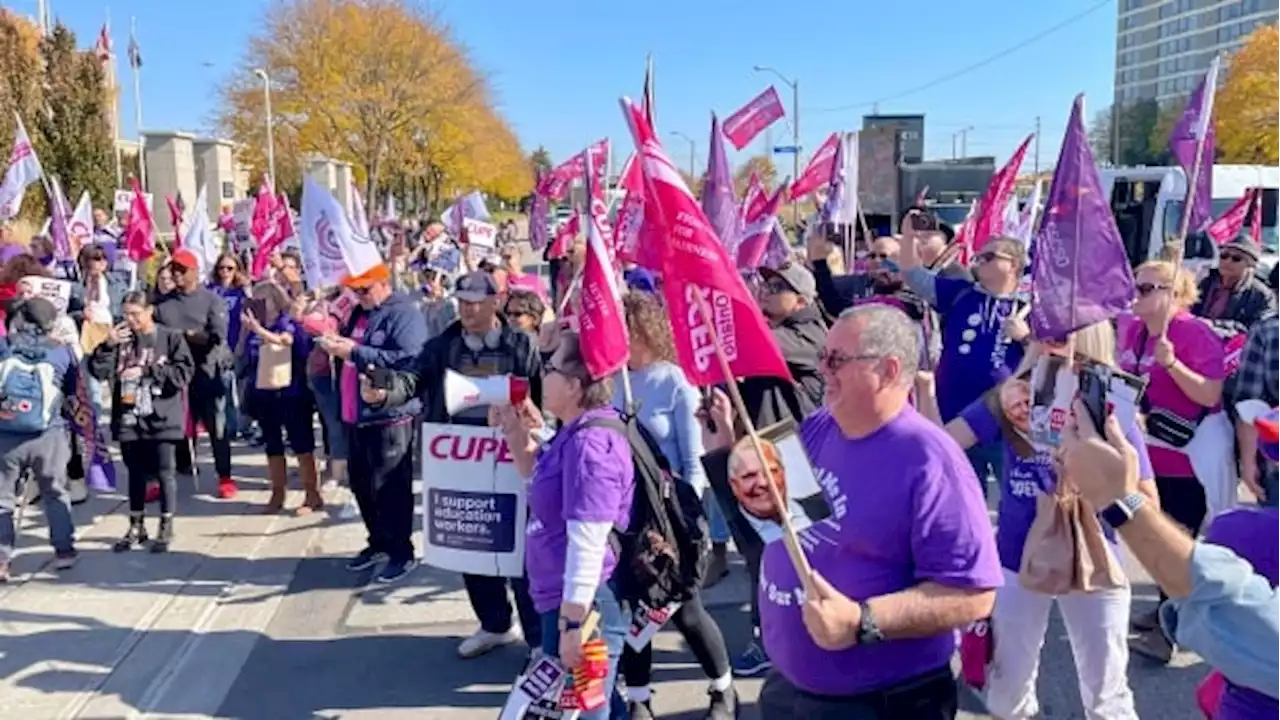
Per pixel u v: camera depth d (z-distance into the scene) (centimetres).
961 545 252
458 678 505
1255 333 489
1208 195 618
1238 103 3606
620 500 351
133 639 554
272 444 781
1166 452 502
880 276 672
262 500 819
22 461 638
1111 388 322
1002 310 561
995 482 748
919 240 695
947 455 258
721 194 507
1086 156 329
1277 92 3544
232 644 548
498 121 5009
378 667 518
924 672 267
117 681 504
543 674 351
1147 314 495
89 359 690
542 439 434
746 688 487
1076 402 257
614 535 360
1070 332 331
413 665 520
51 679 505
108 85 3312
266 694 491
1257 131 3588
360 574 653
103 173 2448
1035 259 340
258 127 4394
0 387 627
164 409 684
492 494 481
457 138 4628
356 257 600
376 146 4384
